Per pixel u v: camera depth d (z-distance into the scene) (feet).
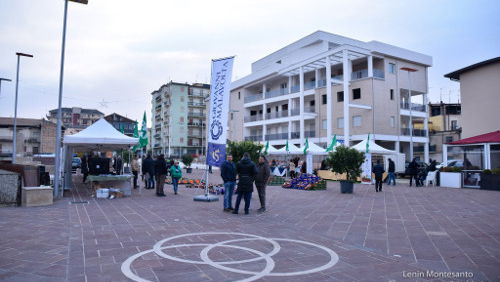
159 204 36.45
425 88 127.24
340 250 18.74
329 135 110.11
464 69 87.61
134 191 51.11
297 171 86.43
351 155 51.44
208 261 16.30
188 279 13.88
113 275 14.25
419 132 124.57
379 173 54.70
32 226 23.71
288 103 147.02
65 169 50.96
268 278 14.14
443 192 54.34
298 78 145.79
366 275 14.69
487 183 59.26
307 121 137.69
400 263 16.44
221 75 38.29
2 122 171.42
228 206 31.91
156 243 19.53
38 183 37.68
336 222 27.32
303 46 140.46
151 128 310.24
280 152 92.84
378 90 114.11
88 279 13.76
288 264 16.06
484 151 64.18
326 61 113.39
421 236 22.39
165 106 270.46
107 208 33.06
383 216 30.32
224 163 32.12
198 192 50.57
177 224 25.21
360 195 48.88
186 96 263.49
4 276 14.01
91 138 43.98
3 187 33.14
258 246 19.29
